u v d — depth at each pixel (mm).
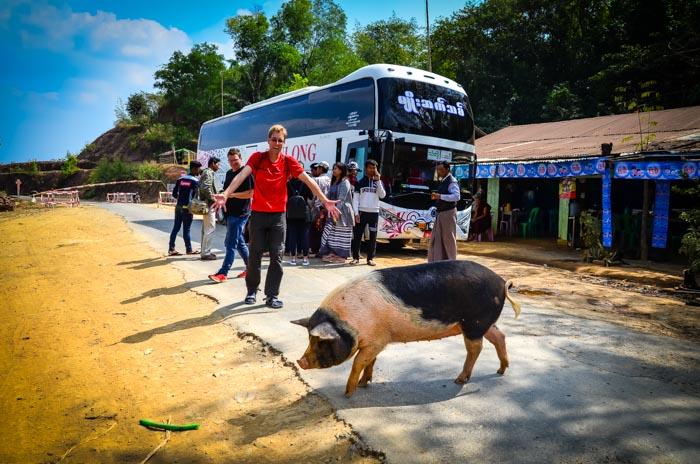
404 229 11156
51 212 25641
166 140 59188
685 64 23016
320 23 52188
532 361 4742
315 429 3496
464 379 4184
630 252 13008
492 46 33031
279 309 6402
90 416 3914
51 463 3307
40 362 5074
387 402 3834
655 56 23422
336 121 12273
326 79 48688
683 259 12312
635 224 13188
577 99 28781
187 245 10641
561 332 5730
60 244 13250
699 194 10984
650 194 14273
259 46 51594
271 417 3730
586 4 30219
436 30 35844
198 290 7410
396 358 4793
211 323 5938
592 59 31031
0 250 13148
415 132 11305
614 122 17891
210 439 3492
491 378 4309
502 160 14516
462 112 12133
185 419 3793
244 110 17766
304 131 13672
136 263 9883
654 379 4352
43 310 6926
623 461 3053
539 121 31656
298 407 3844
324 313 3734
